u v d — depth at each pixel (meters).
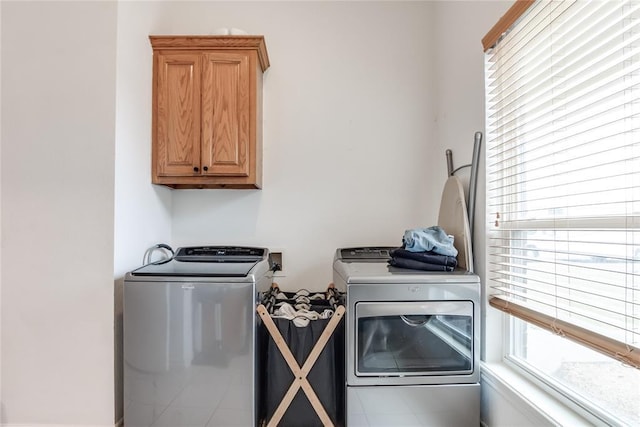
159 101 1.96
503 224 1.59
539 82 1.35
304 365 1.56
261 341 1.65
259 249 2.16
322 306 1.78
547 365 1.38
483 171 1.68
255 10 2.31
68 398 1.56
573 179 1.20
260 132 2.20
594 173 1.12
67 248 1.57
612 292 1.05
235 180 2.00
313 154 2.31
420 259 1.67
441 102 2.24
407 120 2.34
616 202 0.97
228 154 1.97
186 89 1.96
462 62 1.94
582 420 1.16
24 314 1.57
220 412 1.50
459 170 1.95
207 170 1.95
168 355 1.50
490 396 1.52
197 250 2.15
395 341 1.54
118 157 1.59
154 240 2.00
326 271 2.29
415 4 2.35
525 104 1.41
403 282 1.53
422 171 2.33
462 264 1.73
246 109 1.98
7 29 1.59
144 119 1.86
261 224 2.29
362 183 2.32
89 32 1.57
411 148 2.33
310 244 2.29
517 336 1.57
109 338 1.56
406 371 1.53
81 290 1.56
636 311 0.96
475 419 1.54
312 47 2.32
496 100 1.65
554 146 1.29
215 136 1.97
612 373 1.09
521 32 1.42
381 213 2.32
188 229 2.27
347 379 1.53
